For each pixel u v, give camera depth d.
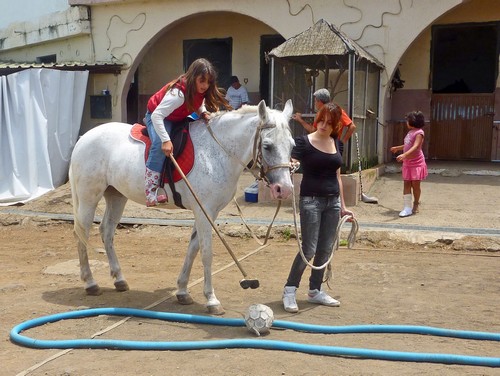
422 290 6.45
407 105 14.44
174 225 9.89
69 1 15.19
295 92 11.66
